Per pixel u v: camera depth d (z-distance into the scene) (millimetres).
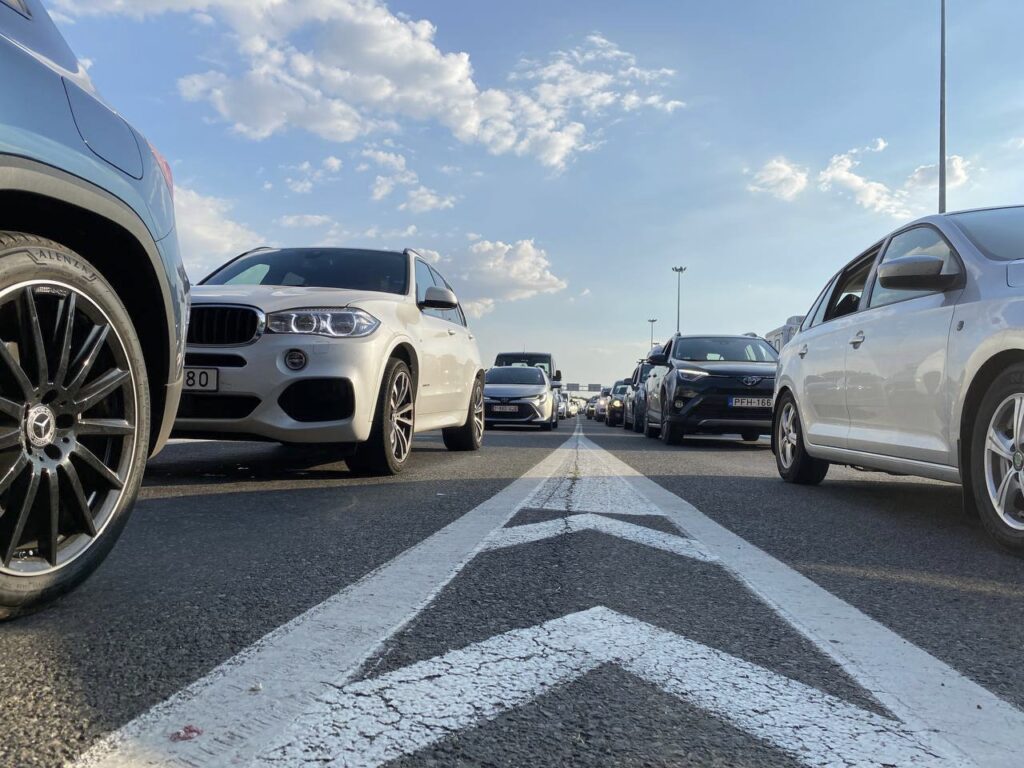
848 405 4367
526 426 18016
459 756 1267
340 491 4328
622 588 2322
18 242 1876
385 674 1601
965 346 3236
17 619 1923
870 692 1565
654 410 11539
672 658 1735
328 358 4492
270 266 6008
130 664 1631
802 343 5262
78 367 2031
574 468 5941
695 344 10633
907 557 2873
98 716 1376
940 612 2152
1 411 1810
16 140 1742
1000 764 1269
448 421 6848
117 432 2174
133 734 1309
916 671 1687
